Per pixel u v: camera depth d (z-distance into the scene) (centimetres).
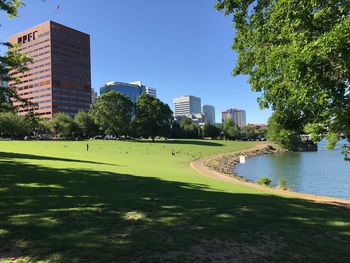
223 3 1434
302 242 787
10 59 1659
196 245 720
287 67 851
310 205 1395
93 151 5728
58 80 16050
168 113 11694
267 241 780
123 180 1841
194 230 834
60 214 937
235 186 2181
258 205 1252
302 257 686
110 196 1277
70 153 4766
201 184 2028
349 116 905
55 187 1431
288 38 932
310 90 852
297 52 829
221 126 17838
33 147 5762
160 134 11506
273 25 1010
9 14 1508
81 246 677
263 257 673
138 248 679
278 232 860
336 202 1716
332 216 1123
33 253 638
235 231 845
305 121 1229
